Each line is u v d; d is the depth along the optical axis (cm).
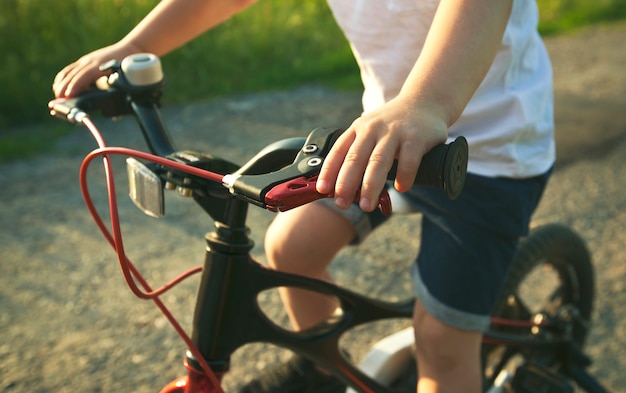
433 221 156
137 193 119
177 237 317
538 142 159
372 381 156
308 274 159
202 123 441
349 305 151
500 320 192
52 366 239
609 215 355
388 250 315
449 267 152
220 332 128
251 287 129
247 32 555
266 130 436
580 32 702
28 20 494
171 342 254
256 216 340
